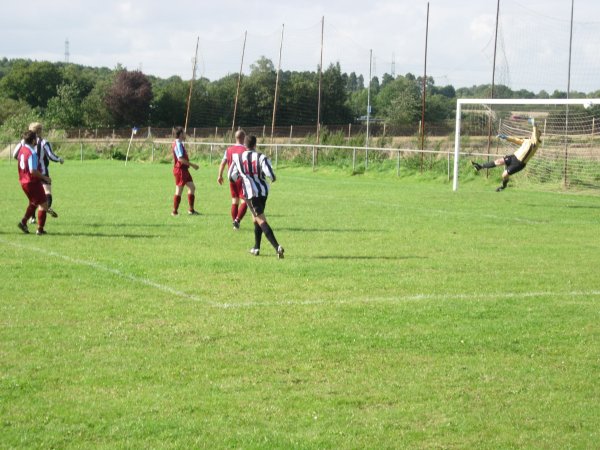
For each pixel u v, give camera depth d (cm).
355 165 3719
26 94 9138
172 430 617
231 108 7075
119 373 743
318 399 689
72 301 1018
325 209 2181
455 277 1228
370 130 5253
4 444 588
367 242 1579
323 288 1127
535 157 3092
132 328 896
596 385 740
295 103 6981
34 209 1597
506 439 616
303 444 597
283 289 1114
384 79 8612
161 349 820
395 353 824
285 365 778
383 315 977
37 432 610
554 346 861
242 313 974
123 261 1302
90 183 2975
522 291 1138
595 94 3206
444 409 673
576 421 653
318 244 1540
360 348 838
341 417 650
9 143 5403
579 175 2997
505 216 2089
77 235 1599
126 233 1638
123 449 583
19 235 1584
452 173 3338
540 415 665
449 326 934
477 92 5691
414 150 3431
